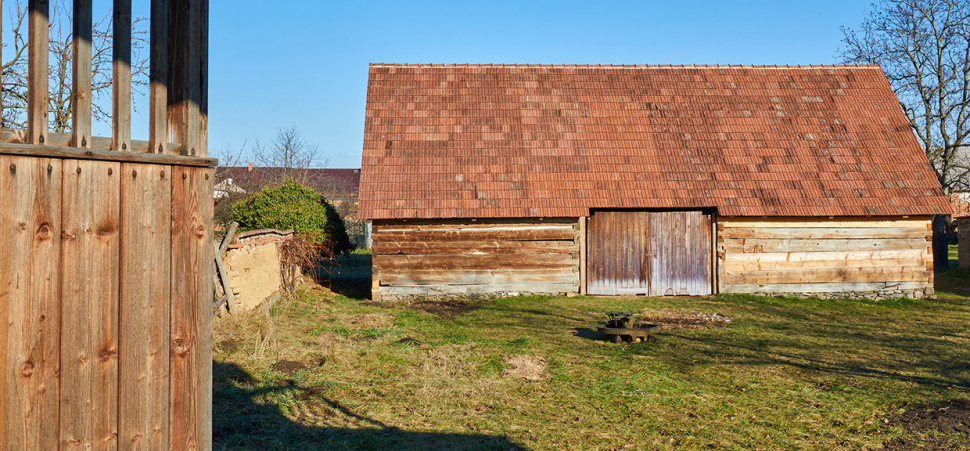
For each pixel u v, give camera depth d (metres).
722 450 5.89
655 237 16.61
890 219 16.53
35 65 2.49
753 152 17.38
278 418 6.26
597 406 7.17
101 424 2.71
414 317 13.16
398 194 16.03
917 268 16.62
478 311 14.11
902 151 17.55
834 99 18.78
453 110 18.02
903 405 7.32
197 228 3.15
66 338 2.59
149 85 2.92
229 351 8.48
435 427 6.35
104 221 2.72
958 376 8.68
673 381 8.28
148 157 2.88
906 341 11.20
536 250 16.28
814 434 6.34
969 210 39.19
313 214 17.83
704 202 16.25
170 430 3.01
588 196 16.31
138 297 2.86
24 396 2.46
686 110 18.39
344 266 25.75
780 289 16.47
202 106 3.21
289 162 39.41
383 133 17.28
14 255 2.43
